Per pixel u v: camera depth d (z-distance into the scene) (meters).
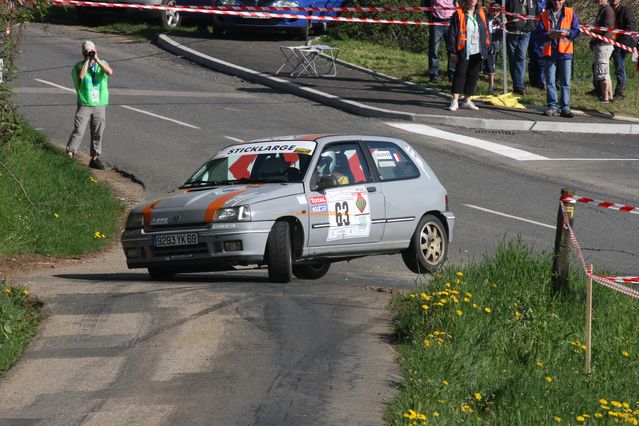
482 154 62.09
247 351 23.73
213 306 28.00
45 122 64.00
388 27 97.75
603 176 58.19
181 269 33.38
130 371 22.27
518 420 20.47
